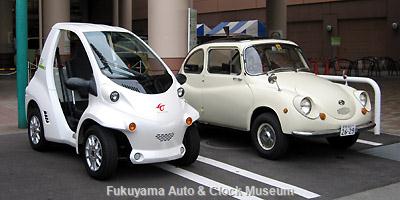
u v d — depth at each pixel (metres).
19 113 9.71
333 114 7.04
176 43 11.73
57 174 6.54
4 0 25.88
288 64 8.18
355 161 7.41
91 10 40.56
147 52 7.10
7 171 6.67
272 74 7.67
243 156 7.62
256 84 7.54
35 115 7.78
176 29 11.71
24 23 9.50
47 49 7.60
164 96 6.41
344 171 6.86
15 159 7.31
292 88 7.19
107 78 6.32
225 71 8.17
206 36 25.34
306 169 6.93
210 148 8.17
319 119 6.91
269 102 7.25
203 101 8.45
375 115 9.41
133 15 43.03
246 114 7.69
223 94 8.05
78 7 39.94
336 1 29.88
